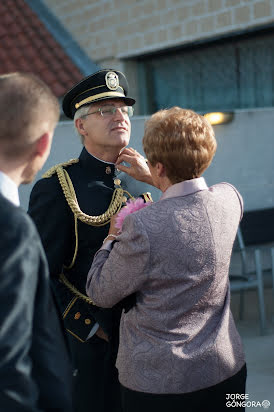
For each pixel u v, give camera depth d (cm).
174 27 664
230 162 500
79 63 757
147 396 155
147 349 156
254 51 609
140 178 207
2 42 732
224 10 612
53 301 137
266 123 518
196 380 154
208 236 157
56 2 800
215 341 159
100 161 215
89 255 207
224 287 166
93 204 209
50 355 121
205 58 658
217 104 654
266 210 502
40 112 127
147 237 152
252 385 332
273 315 464
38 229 205
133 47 711
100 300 167
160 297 156
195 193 163
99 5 742
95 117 209
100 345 210
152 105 725
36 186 211
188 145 160
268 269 458
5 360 108
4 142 126
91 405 212
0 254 112
